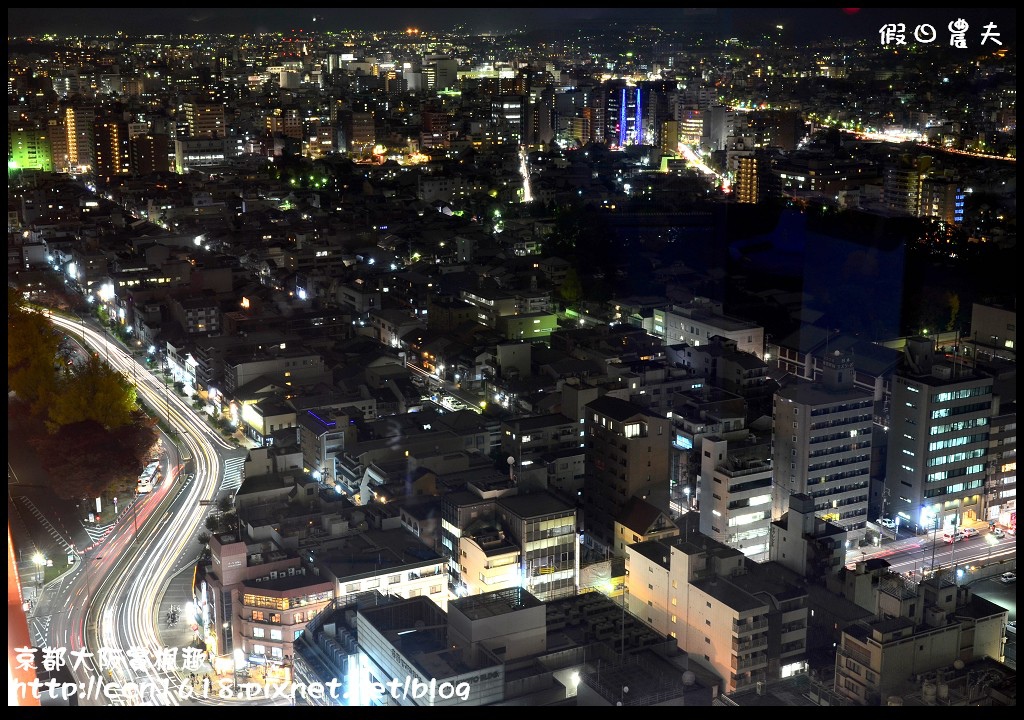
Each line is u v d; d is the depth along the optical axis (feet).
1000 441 461.37
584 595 363.56
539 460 484.74
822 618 354.54
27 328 595.88
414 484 458.91
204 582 383.24
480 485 434.30
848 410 454.81
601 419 472.85
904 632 296.30
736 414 510.58
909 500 461.37
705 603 347.15
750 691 315.58
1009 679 290.56
